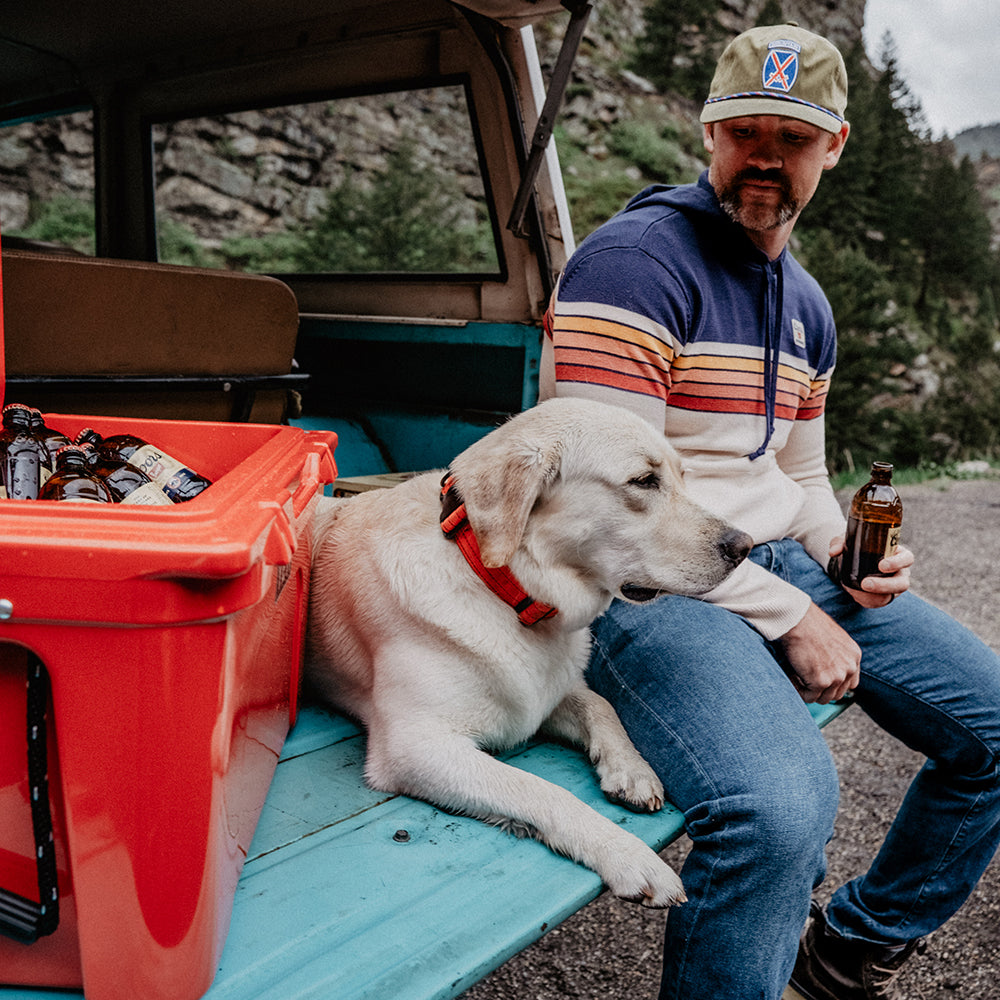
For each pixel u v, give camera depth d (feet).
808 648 5.80
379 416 11.30
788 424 6.78
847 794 11.53
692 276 6.01
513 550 4.83
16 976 3.18
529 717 5.32
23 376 5.90
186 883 3.03
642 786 4.89
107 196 12.61
